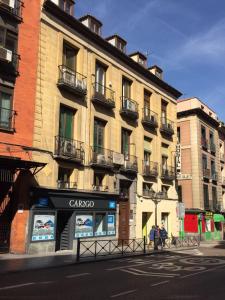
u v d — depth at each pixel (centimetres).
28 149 1775
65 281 1082
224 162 4788
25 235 1727
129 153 2630
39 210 1783
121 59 2617
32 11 1930
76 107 2138
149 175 2748
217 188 4406
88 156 2181
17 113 1772
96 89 2339
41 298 841
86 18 2398
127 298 863
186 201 3909
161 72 3247
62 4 2191
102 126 2388
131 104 2638
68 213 2020
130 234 2492
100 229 2222
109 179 2341
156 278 1184
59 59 2053
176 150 3250
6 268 1282
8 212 1705
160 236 2319
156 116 2981
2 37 1753
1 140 1684
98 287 1000
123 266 1477
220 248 2741
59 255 1733
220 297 895
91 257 1716
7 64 1742
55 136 1950
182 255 2048
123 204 2494
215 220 4181
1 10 1750
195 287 1032
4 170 1686
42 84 1925
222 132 4816
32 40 1905
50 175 1895
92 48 2331
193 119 4028
